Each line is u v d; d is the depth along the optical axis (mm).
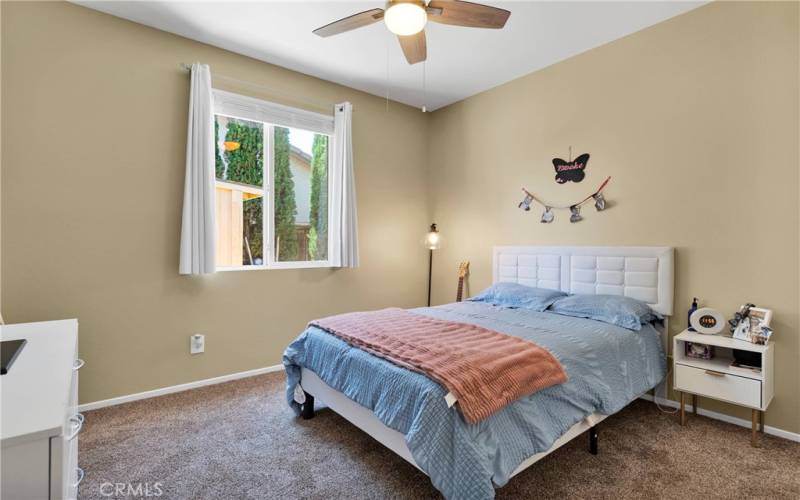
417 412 1674
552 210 3592
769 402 2361
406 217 4543
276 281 3582
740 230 2570
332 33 2227
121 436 2355
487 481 1451
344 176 3842
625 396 2275
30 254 2520
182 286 3090
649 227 2982
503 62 3520
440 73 3740
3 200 2434
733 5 2576
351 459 2131
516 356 1872
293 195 3773
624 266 3049
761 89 2480
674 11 2766
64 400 932
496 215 4062
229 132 3404
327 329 2510
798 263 2363
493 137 4078
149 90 2928
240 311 3379
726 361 2525
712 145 2680
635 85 3041
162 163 2984
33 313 2535
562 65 3494
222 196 3375
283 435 2389
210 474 1987
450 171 4520
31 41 2504
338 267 3971
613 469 2039
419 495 1829
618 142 3146
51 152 2574
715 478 1969
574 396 1942
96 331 2744
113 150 2789
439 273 4660
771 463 2104
